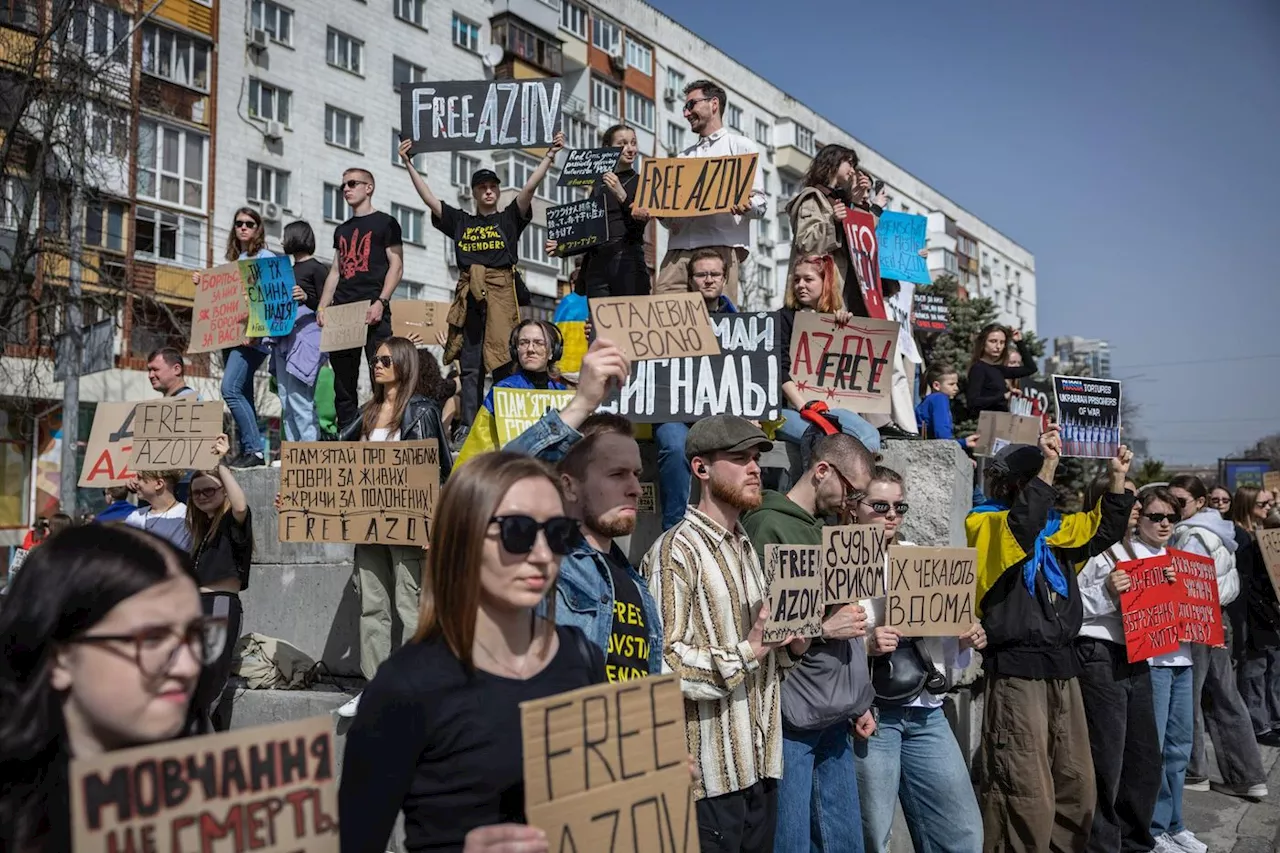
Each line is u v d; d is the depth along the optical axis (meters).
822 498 4.18
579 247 7.00
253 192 26.95
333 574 6.00
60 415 22.06
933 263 53.31
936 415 8.42
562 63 35.34
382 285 7.29
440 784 2.05
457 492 2.14
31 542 11.41
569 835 2.02
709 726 3.30
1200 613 5.90
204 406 5.00
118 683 1.68
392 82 30.56
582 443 3.20
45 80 14.76
